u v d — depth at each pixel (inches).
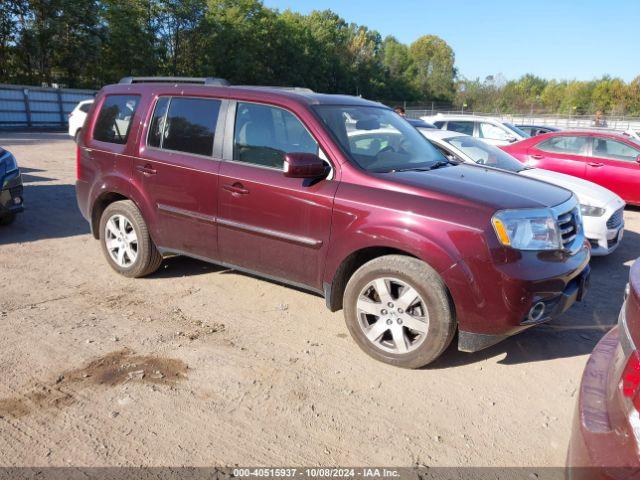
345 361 147.9
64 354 145.6
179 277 208.5
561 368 149.6
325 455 109.7
